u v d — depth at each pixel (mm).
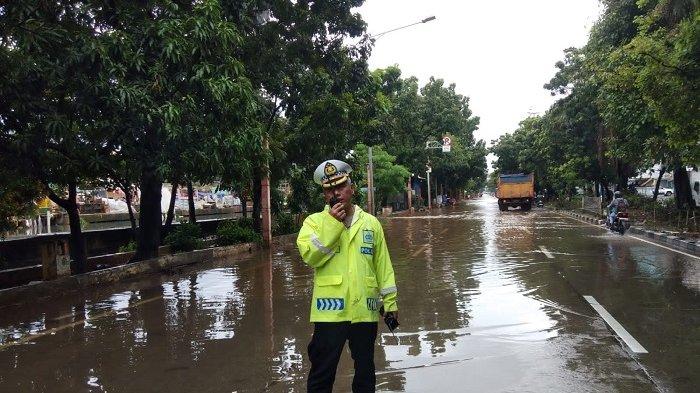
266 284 10570
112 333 6992
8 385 5133
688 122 10953
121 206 35562
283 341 6332
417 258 13805
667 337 6113
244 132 11367
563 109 31688
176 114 9172
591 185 44656
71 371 5488
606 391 4516
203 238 19234
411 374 5043
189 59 9578
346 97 18484
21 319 7984
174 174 11602
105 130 9648
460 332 6477
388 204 47625
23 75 8109
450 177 69250
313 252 3631
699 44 9875
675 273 10641
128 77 9492
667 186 56969
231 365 5496
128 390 4902
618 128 19172
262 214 19203
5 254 14539
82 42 8633
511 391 4555
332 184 3689
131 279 11836
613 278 10164
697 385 4629
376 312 3777
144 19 9719
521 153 53312
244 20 12336
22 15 8125
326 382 3643
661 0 11477
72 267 12906
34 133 8992
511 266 11922
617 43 19406
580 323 6805
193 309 8328
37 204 15703
